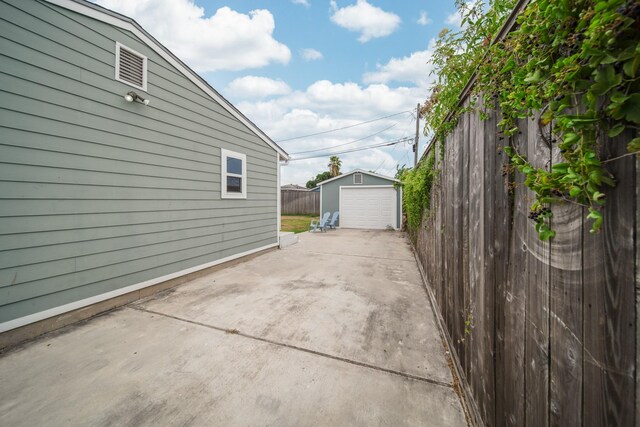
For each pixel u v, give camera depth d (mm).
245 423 1554
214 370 2021
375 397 1758
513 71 1084
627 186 591
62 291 2752
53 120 2695
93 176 3043
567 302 783
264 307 3193
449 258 2387
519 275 1082
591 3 642
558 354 821
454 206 2234
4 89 2365
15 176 2441
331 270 4887
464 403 1711
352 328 2676
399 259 5766
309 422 1562
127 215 3406
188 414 1618
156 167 3799
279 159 7141
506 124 1146
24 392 1791
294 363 2107
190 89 4371
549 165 849
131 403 1700
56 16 2707
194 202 4457
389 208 11664
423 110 3217
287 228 11914
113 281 3225
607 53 590
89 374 1974
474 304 1641
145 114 3635
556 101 757
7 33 2375
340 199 12258
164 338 2479
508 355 1168
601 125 636
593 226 645
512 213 1148
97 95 3078
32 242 2547
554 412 836
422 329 2670
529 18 859
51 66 2674
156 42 3756
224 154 5145
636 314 576
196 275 4453
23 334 2453
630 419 586
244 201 5758
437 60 2232
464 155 1941
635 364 578
